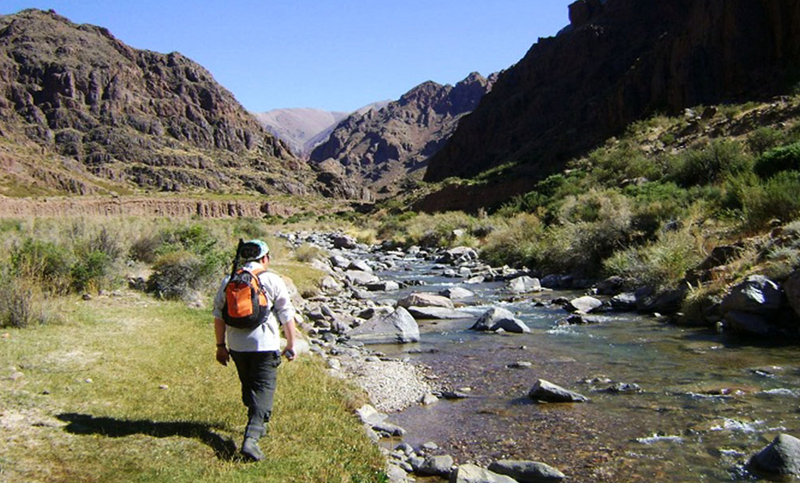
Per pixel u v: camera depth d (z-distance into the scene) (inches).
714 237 607.5
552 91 4291.3
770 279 431.8
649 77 2625.5
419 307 568.4
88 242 592.7
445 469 214.4
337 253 1362.0
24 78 7396.7
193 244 631.2
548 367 354.9
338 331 484.7
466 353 402.6
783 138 1130.7
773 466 200.8
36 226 935.7
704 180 1051.3
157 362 295.7
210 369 291.1
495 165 3767.2
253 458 193.8
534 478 205.5
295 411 248.2
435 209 2598.4
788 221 551.8
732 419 250.5
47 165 5388.8
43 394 234.7
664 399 281.7
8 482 163.2
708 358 352.8
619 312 531.2
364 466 203.2
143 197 4512.8
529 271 839.1
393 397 306.5
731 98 2106.3
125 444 197.2
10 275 376.2
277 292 207.9
